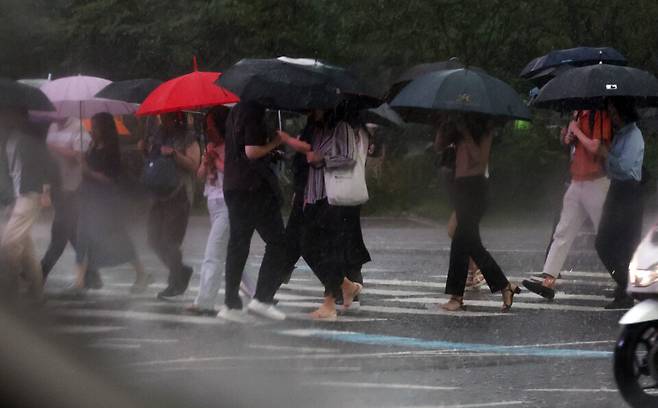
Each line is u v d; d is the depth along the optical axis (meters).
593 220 16.02
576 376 11.25
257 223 13.92
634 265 9.65
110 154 16.44
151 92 16.61
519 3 31.22
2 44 32.88
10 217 14.94
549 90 15.62
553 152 30.61
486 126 15.28
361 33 32.59
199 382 10.63
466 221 15.33
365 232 27.70
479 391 10.52
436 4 31.52
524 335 13.62
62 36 33.56
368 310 15.49
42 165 14.89
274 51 34.53
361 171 14.41
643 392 9.62
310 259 14.61
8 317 13.50
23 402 9.79
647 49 31.72
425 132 33.41
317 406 9.76
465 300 16.55
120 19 33.84
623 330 9.60
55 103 17.80
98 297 16.23
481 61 32.03
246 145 13.60
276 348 12.54
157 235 15.90
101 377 10.66
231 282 14.09
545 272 16.30
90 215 16.42
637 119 15.44
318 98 13.58
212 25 34.38
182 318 14.45
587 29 31.58
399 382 10.84
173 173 15.70
